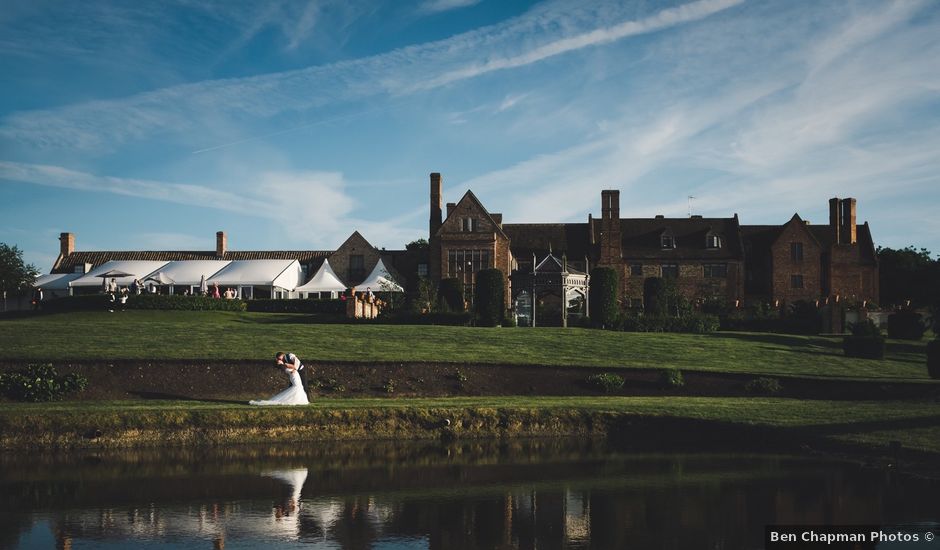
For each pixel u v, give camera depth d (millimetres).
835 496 21312
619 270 81250
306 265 81938
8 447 27812
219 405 32094
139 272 75875
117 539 18141
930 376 41469
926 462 24453
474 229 75750
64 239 87438
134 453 27578
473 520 19766
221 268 74938
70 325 46562
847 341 48344
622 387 38500
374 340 45188
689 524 19219
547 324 61875
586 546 17719
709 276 82312
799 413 31594
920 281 79750
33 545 17672
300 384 33469
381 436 31016
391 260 83625
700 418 31156
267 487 23000
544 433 31547
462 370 38938
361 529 19000
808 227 86562
